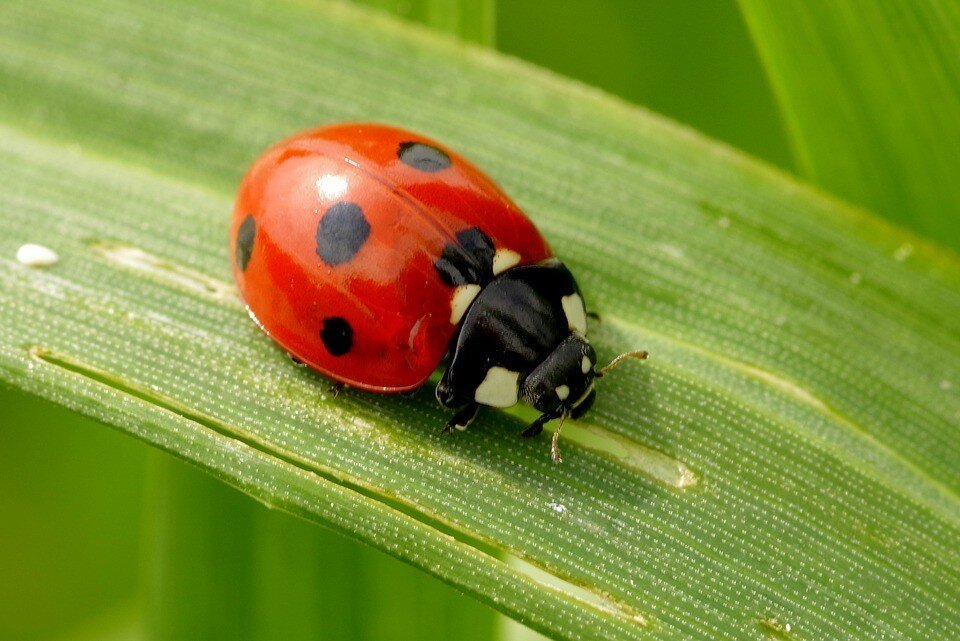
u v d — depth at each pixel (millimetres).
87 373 55
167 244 57
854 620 54
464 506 55
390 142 55
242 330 56
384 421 55
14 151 58
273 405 55
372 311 54
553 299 55
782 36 58
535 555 54
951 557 55
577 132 58
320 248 54
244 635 56
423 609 57
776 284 58
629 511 55
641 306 57
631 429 56
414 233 54
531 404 55
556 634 53
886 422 57
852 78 58
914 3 57
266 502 54
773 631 54
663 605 54
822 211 58
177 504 56
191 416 55
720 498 55
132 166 58
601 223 58
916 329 57
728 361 57
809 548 55
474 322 55
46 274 56
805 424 56
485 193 55
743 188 58
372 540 53
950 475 56
